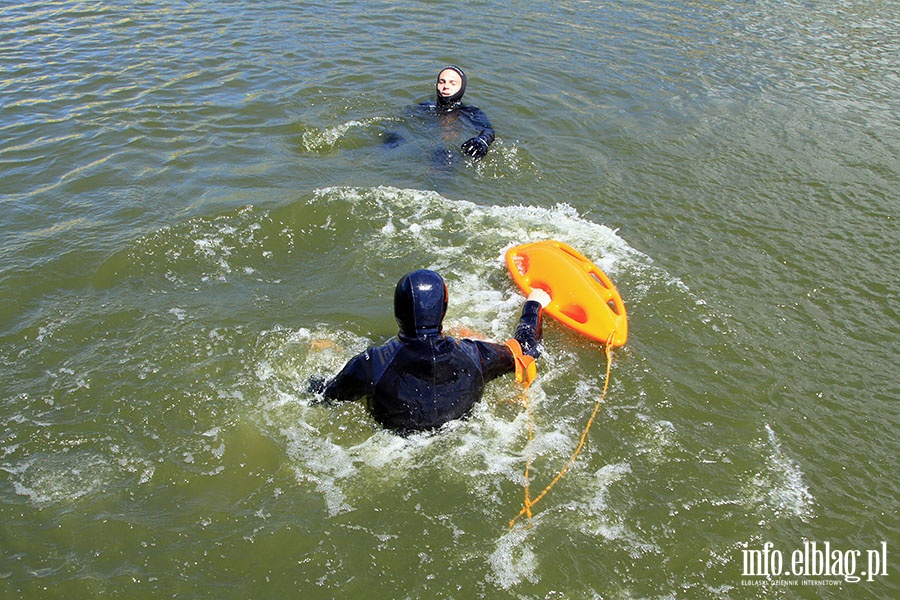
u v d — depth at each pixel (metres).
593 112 7.36
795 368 4.11
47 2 9.55
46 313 4.23
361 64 8.12
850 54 9.44
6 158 5.86
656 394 3.85
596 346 4.17
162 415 3.56
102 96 7.01
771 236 5.40
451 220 5.38
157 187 5.55
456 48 8.76
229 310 4.34
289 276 4.71
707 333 4.35
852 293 4.79
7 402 3.61
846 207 5.84
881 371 4.12
